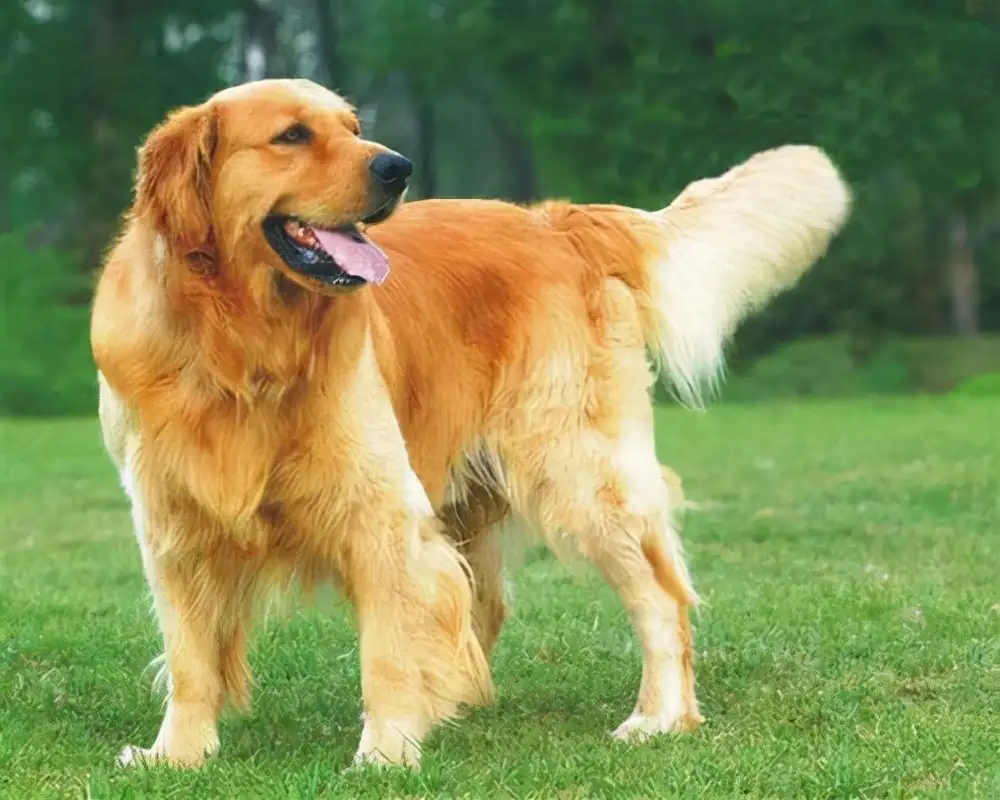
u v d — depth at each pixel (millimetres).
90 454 22359
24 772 6520
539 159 49406
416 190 60938
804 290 43875
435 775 6238
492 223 7574
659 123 43156
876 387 40062
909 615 9578
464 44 48281
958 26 41875
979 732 6934
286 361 6234
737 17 42062
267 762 6637
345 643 9242
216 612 6738
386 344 6879
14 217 52812
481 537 7895
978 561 11797
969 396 34469
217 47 51031
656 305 7707
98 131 48688
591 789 6195
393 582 6473
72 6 48750
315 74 62156
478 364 7320
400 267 7219
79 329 40906
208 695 6762
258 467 6324
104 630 9586
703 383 7840
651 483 7402
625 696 8062
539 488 7383
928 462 18734
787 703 7660
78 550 13445
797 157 7980
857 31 41719
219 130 6195
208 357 6203
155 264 6246
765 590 10656
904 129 41625
